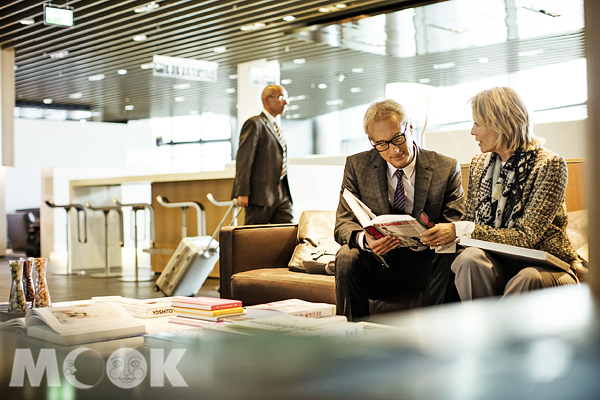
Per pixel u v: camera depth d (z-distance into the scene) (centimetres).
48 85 1259
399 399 40
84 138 1461
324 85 1332
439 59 1080
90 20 798
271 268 275
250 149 393
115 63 1061
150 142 1556
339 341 51
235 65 1101
